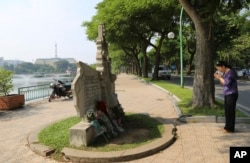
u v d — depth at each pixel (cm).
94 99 764
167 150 619
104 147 621
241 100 1439
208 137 700
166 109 1133
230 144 638
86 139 627
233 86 729
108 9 2820
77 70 688
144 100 1459
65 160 579
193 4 991
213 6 927
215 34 3466
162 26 2920
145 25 2883
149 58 6725
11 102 1242
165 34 3102
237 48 4359
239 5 1022
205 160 548
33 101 1530
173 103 1262
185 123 857
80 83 681
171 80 3528
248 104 1304
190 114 915
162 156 584
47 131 770
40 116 1081
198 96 1018
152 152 599
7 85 1295
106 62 870
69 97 1619
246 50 4609
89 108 721
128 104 1327
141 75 5097
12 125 927
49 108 1279
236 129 764
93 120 679
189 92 1641
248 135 706
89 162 564
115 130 731
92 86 755
